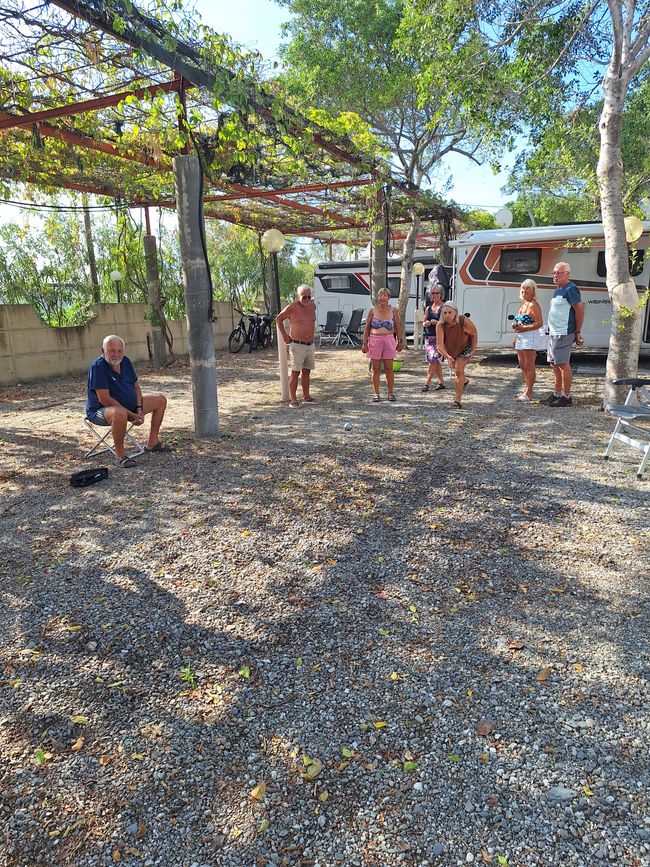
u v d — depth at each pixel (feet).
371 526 13.78
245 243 84.69
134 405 19.26
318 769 6.96
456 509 14.64
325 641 9.45
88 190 38.04
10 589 11.28
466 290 41.52
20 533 13.97
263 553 12.53
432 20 23.98
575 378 35.19
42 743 7.48
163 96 20.70
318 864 5.82
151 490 16.66
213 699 8.20
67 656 9.20
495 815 6.30
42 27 16.80
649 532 12.97
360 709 7.93
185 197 19.84
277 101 21.65
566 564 11.69
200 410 21.89
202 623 10.00
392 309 28.04
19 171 32.27
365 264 64.34
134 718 7.88
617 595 10.52
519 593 10.69
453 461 18.53
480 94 24.81
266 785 6.77
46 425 26.09
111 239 59.77
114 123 25.21
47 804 6.59
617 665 8.64
